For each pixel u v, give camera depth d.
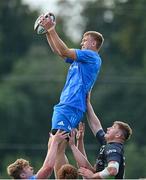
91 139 77.19
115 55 95.81
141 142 81.62
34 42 101.81
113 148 23.69
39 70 93.81
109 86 88.69
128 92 88.31
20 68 95.75
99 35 24.42
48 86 91.44
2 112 88.81
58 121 23.92
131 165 67.56
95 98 87.12
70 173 23.09
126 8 99.69
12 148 85.38
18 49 101.19
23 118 88.88
